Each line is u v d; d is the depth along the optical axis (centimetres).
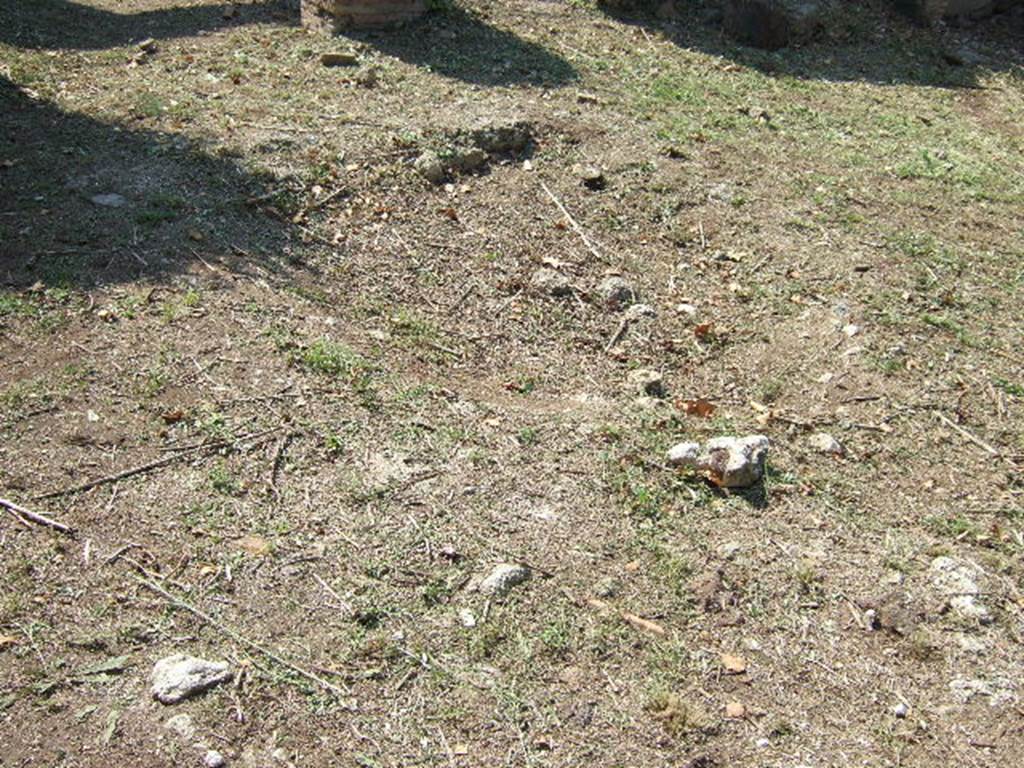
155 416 452
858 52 1020
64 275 526
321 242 600
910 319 614
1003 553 455
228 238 582
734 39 1005
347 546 404
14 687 341
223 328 509
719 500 461
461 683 359
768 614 406
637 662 377
